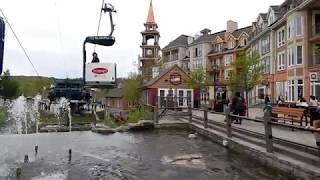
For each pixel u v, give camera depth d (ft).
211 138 59.21
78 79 87.56
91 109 179.93
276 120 61.00
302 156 33.91
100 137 67.92
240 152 45.68
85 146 57.06
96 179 36.68
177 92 136.87
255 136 47.96
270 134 38.60
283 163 34.47
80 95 87.86
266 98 93.15
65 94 87.35
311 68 124.26
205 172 37.68
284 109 58.23
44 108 130.72
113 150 52.90
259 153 39.96
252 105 169.17
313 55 128.06
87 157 47.93
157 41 276.62
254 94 184.55
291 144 38.86
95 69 40.70
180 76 137.08
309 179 30.04
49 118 127.65
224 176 35.63
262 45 178.09
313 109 51.60
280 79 152.25
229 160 42.68
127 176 37.52
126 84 174.91
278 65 156.04
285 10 153.58
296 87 131.44
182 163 42.45
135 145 57.00
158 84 135.64
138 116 90.38
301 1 132.16
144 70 204.33
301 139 42.75
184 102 136.77
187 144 56.29
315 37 125.29
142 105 110.73
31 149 54.65
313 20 128.47
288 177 33.14
